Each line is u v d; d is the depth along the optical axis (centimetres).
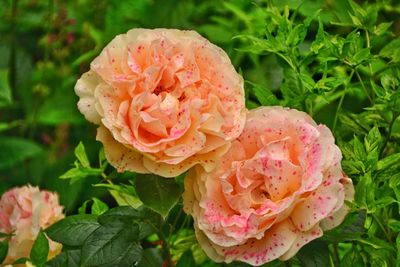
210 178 65
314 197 63
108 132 65
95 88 65
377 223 75
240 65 104
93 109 65
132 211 69
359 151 70
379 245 69
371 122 78
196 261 78
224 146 65
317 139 64
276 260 68
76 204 107
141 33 66
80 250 71
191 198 66
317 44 74
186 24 117
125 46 66
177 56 65
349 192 65
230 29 105
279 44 75
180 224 83
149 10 119
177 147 63
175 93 64
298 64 75
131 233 68
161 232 71
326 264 66
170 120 63
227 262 64
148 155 63
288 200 62
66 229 70
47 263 71
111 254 67
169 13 117
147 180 66
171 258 73
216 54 65
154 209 65
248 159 65
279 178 63
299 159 63
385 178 72
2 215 79
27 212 78
